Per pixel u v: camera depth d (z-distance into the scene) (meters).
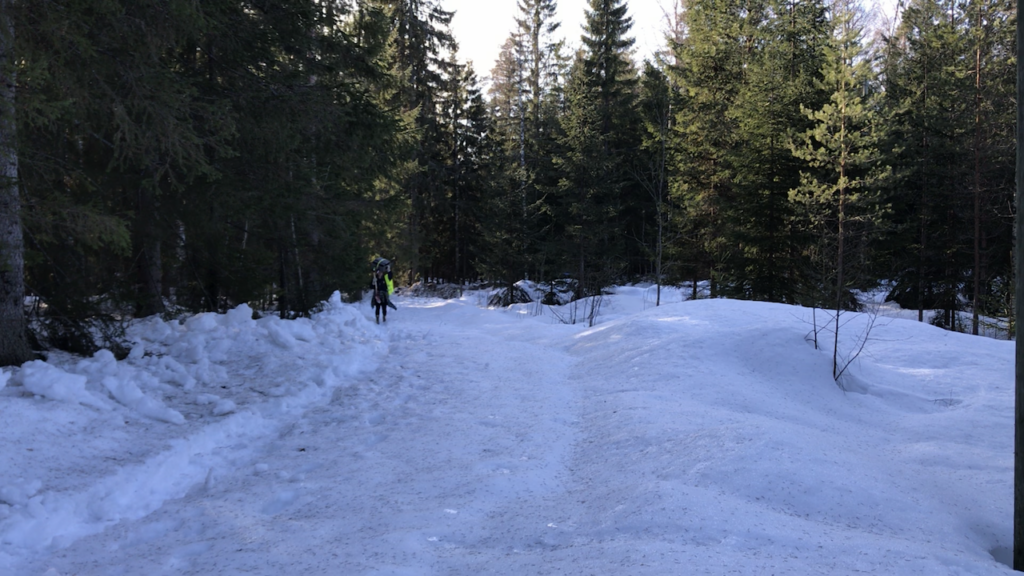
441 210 34.28
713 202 23.17
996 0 23.17
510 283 27.62
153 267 11.70
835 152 18.89
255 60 10.91
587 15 28.20
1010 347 10.20
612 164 25.86
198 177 10.50
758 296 21.42
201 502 4.75
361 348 10.36
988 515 4.36
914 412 7.45
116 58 7.68
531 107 39.97
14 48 6.57
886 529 3.95
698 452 5.09
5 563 3.72
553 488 4.84
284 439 6.42
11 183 6.71
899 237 23.12
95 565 3.75
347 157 12.48
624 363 9.12
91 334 8.94
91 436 5.73
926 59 25.56
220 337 9.99
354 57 12.48
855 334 10.58
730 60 24.75
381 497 4.64
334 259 16.41
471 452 5.70
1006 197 22.47
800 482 4.45
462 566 3.37
